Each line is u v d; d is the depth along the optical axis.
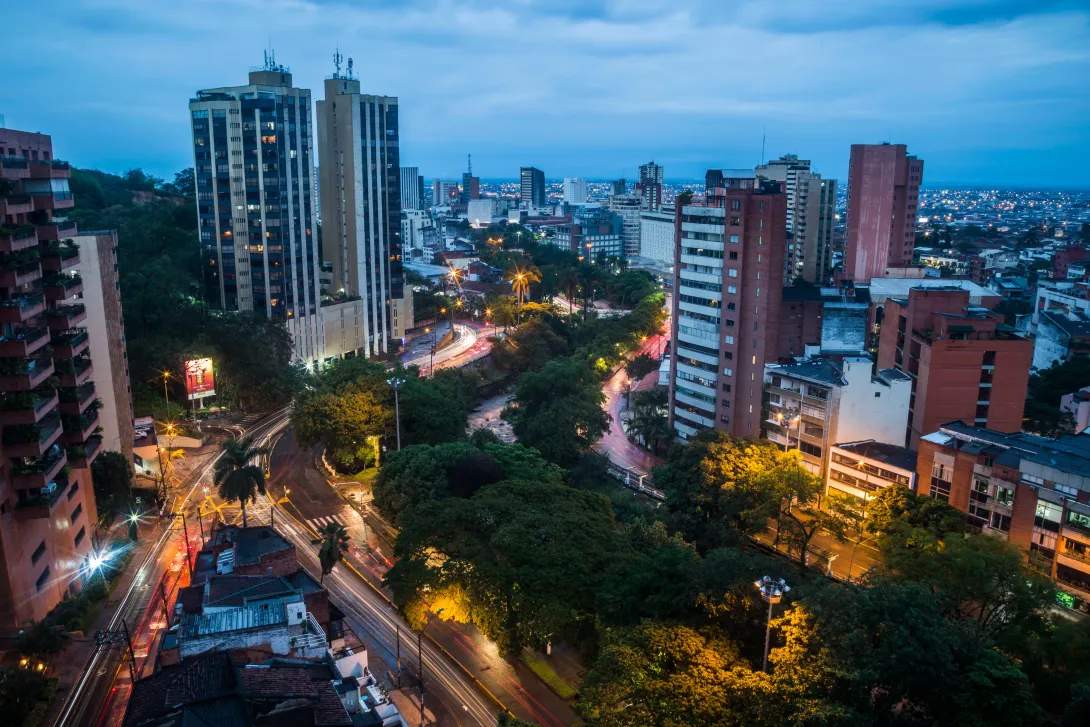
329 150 199.12
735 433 142.88
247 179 172.00
